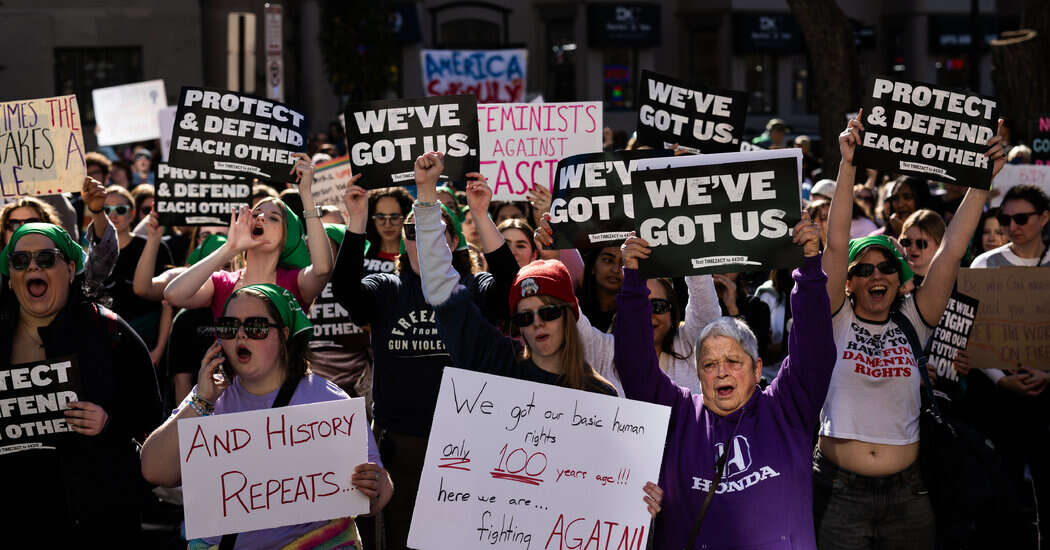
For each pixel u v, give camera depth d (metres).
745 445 3.92
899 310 5.10
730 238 4.06
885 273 4.94
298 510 3.96
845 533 4.98
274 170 6.42
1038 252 6.64
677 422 4.05
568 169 5.24
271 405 4.10
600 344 4.91
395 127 5.42
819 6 14.70
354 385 6.63
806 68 36.38
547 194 6.82
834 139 14.78
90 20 25.80
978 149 4.96
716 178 4.06
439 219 4.25
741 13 34.66
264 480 3.94
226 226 6.88
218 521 3.90
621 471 3.88
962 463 4.81
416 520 3.89
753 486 3.88
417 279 5.42
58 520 4.44
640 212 4.10
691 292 5.18
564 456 3.90
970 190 5.00
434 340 5.28
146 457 4.02
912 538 4.95
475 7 33.00
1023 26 13.03
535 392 3.93
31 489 4.39
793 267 4.02
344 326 6.58
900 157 5.00
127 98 14.03
